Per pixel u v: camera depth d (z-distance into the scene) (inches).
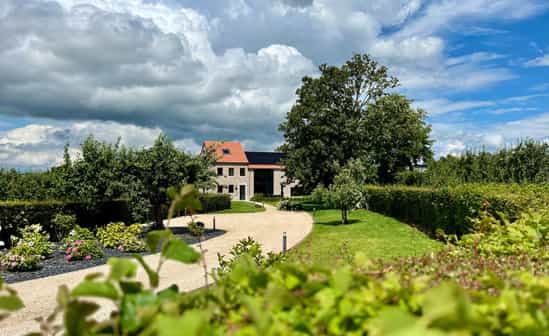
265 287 53.0
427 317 33.7
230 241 585.6
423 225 621.9
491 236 132.6
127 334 44.8
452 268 85.4
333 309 45.3
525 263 97.0
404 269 81.6
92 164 621.3
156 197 690.8
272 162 2432.3
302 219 953.5
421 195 628.7
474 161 737.0
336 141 1294.3
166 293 52.6
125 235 526.0
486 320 40.8
